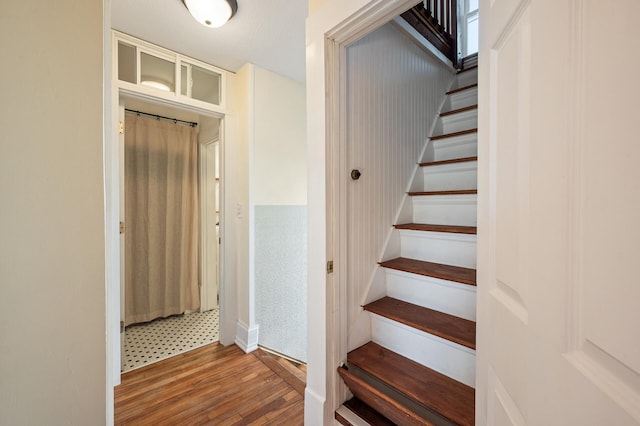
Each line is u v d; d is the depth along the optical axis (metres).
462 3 2.67
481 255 0.67
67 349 0.50
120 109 1.89
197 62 2.10
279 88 2.36
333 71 1.25
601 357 0.32
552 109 0.40
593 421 0.32
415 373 1.18
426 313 1.33
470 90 2.08
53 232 0.48
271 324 2.33
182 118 2.98
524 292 0.47
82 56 0.51
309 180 1.32
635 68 0.28
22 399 0.45
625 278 0.29
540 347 0.42
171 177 2.87
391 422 1.19
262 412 1.52
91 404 0.52
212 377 1.84
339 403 1.30
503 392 0.55
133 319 2.69
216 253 3.21
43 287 0.47
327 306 1.26
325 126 1.23
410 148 1.78
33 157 0.46
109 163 0.58
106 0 0.57
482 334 0.67
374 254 1.51
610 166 0.31
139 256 2.73
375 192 1.51
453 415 0.94
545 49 0.42
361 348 1.39
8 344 0.44
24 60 0.45
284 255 2.42
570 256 0.36
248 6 1.51
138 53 1.84
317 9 1.25
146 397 1.64
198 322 2.79
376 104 1.51
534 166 0.45
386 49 1.58
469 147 1.81
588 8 0.34
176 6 1.53
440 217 1.67
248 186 2.19
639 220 0.28
